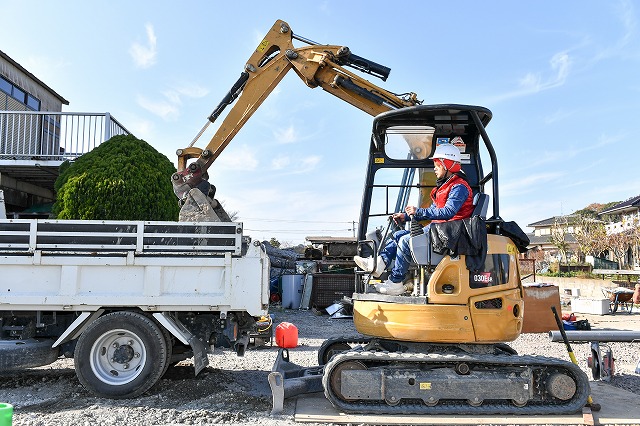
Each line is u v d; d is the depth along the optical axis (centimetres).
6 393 555
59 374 646
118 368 547
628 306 1903
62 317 578
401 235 572
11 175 1417
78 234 547
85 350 536
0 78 1589
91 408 500
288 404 540
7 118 1352
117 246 548
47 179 1477
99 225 550
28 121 1545
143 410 493
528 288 1168
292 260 2352
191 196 667
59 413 483
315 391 552
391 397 504
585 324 1085
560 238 4069
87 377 533
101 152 1105
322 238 1839
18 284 545
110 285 548
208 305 548
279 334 653
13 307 542
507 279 539
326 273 1656
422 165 619
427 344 537
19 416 473
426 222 589
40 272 547
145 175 1084
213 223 557
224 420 479
